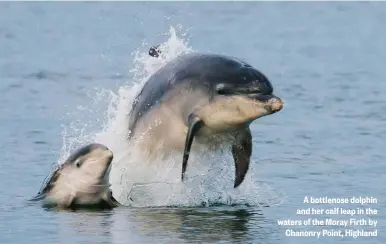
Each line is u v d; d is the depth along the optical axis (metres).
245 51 110.00
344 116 74.81
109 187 48.19
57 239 40.53
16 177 53.69
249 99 45.69
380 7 153.38
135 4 144.50
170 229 42.28
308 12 147.38
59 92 83.56
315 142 65.12
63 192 47.75
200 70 47.56
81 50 107.50
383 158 59.78
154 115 49.19
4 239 40.59
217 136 48.09
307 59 105.50
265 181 53.19
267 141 65.62
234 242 40.16
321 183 52.72
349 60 105.06
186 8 143.25
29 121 71.12
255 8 149.12
